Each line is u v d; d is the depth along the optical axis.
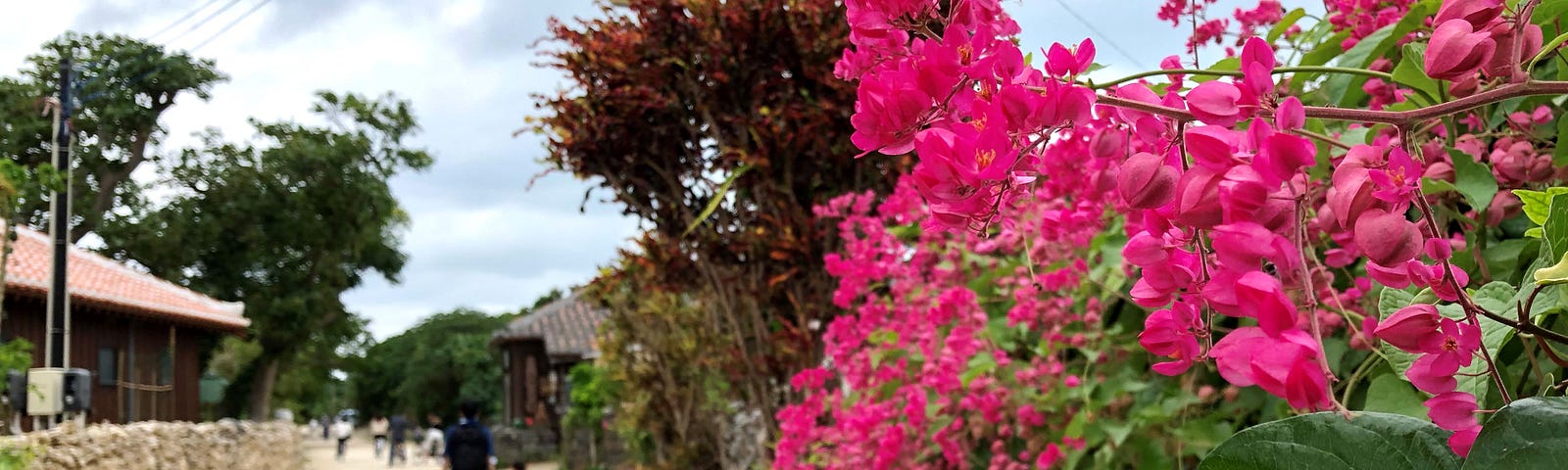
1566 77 1.18
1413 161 0.62
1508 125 1.41
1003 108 0.70
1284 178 0.62
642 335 10.19
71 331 18.09
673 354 9.66
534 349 37.62
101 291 18.47
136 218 35.84
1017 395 3.06
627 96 5.22
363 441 67.56
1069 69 0.77
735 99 5.32
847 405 4.32
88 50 35.00
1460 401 0.64
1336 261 1.01
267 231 36.38
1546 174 1.27
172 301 22.56
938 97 0.75
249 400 40.97
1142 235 0.74
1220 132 0.65
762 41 5.17
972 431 3.28
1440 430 0.64
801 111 5.07
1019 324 3.23
